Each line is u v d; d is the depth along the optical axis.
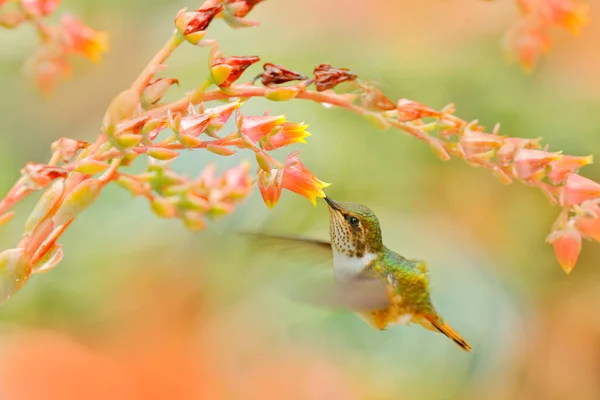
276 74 5.05
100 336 10.58
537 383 11.41
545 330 11.55
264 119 4.94
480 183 11.14
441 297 11.02
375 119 5.32
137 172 10.13
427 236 11.07
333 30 11.16
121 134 4.62
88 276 10.38
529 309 11.48
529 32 7.08
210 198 6.13
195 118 4.76
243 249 10.86
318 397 10.77
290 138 5.04
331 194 10.47
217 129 4.80
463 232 11.28
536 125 10.64
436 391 10.75
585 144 10.63
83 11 11.44
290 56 10.83
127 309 10.70
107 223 10.47
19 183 4.58
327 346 10.93
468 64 10.81
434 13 11.18
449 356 10.88
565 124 10.67
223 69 4.83
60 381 10.05
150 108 4.90
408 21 11.20
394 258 6.82
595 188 5.37
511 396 11.16
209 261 10.88
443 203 11.14
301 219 10.56
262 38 11.00
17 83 10.95
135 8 11.71
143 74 4.82
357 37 11.18
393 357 10.85
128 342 10.77
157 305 10.87
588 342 11.84
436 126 5.41
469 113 10.66
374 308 6.43
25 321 10.17
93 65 11.64
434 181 10.95
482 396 10.83
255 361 10.92
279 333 11.02
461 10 11.14
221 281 10.92
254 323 11.02
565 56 11.05
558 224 5.51
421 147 10.63
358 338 10.91
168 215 5.67
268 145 5.04
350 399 10.64
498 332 11.02
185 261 10.88
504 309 11.18
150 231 10.61
